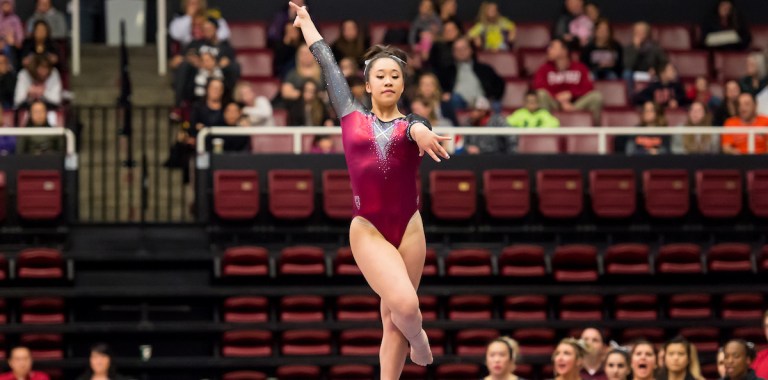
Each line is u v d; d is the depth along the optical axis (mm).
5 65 40406
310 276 34625
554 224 36688
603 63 44188
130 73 45031
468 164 36750
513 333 33406
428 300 34000
